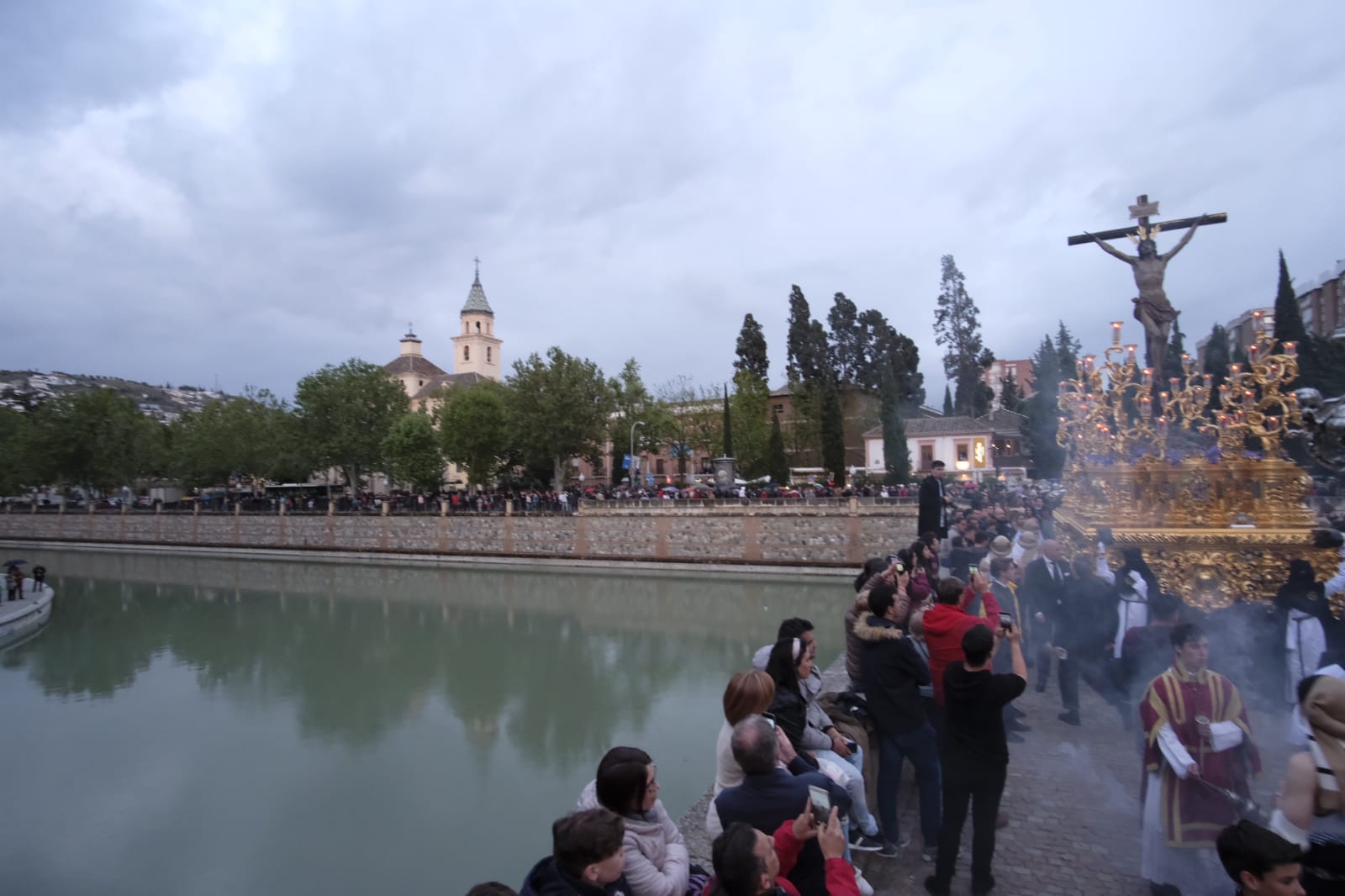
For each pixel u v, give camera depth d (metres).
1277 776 8.62
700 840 8.36
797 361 82.81
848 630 8.66
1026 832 7.77
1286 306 42.66
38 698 27.77
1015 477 54.09
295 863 15.48
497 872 15.03
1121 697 10.17
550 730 22.89
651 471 88.94
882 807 7.42
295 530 67.31
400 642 35.09
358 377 76.88
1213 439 14.91
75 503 85.88
